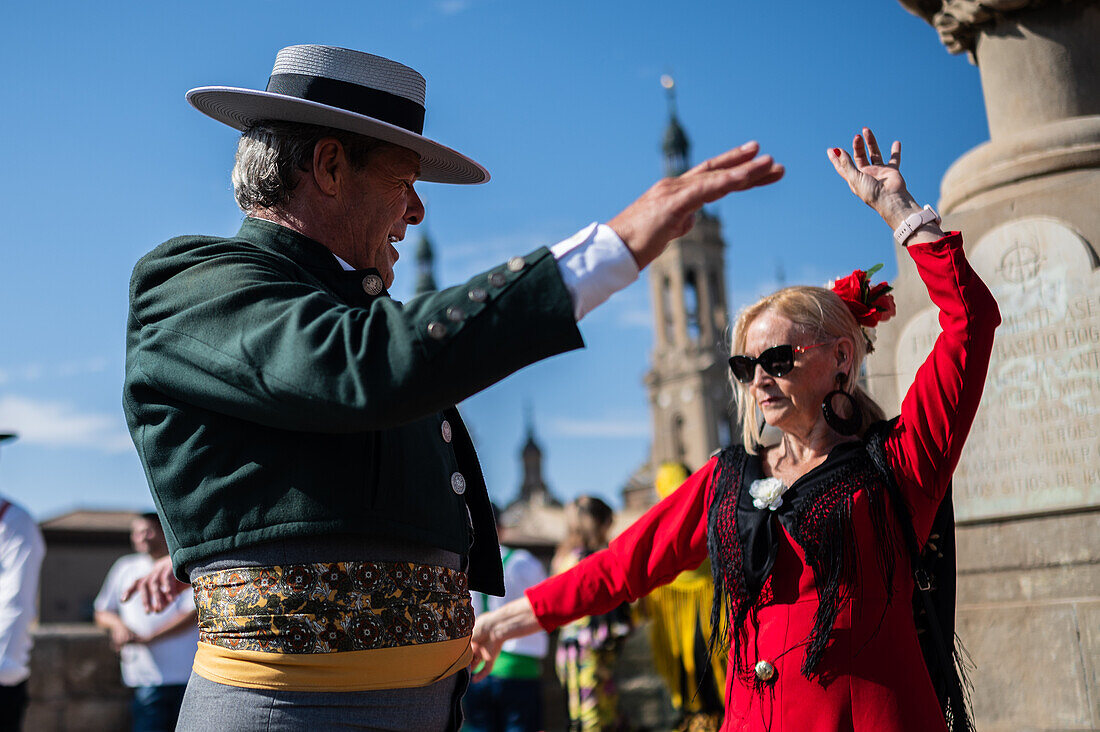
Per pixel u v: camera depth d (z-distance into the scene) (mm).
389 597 1707
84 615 25953
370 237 1960
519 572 6277
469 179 2402
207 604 1708
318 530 1635
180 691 5824
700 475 2697
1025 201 3980
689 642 5445
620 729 6785
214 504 1659
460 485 1930
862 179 2547
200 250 1745
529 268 1464
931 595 2414
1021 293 3943
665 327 76875
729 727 2398
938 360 2402
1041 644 3793
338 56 1931
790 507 2379
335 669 1644
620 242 1472
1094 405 3740
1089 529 3752
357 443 1680
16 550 4680
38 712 8352
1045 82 4141
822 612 2248
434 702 1798
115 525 27109
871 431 2453
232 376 1521
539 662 6719
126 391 1750
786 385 2504
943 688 2383
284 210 1903
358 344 1438
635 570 2660
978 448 4012
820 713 2219
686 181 1502
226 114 2072
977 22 4293
